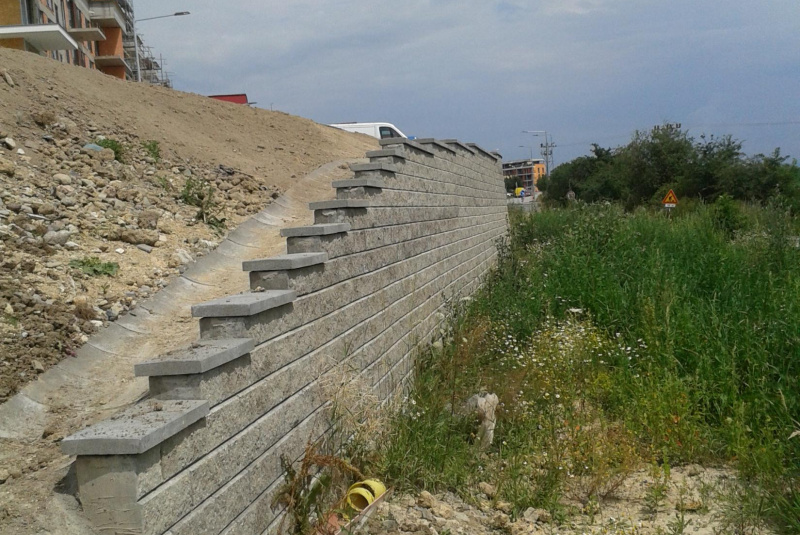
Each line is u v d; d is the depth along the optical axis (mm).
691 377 6184
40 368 4945
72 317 5664
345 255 5062
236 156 12266
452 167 9539
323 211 5133
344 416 4570
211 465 2994
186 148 11242
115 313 6016
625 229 12422
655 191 36719
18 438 4227
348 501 4137
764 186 32562
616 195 38375
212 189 9555
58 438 4234
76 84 11281
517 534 4262
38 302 5641
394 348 6293
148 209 8344
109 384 5078
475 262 11195
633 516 4598
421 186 7680
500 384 6453
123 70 51875
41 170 7871
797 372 5898
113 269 6672
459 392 6191
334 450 4484
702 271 9617
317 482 3959
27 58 11281
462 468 4992
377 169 6094
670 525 4336
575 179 45062
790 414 5395
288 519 3693
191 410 2787
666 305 7406
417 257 7375
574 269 9578
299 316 4113
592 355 7094
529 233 16562
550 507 4609
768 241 10922
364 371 5355
